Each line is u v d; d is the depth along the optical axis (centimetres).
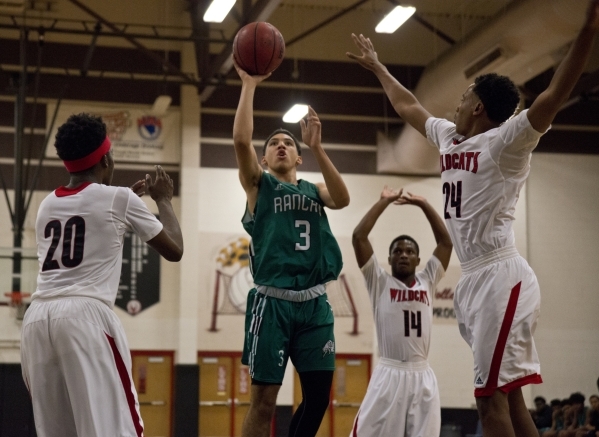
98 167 405
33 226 1686
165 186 425
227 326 1745
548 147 1875
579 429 1281
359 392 1752
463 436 1730
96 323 372
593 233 1853
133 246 1728
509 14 1384
